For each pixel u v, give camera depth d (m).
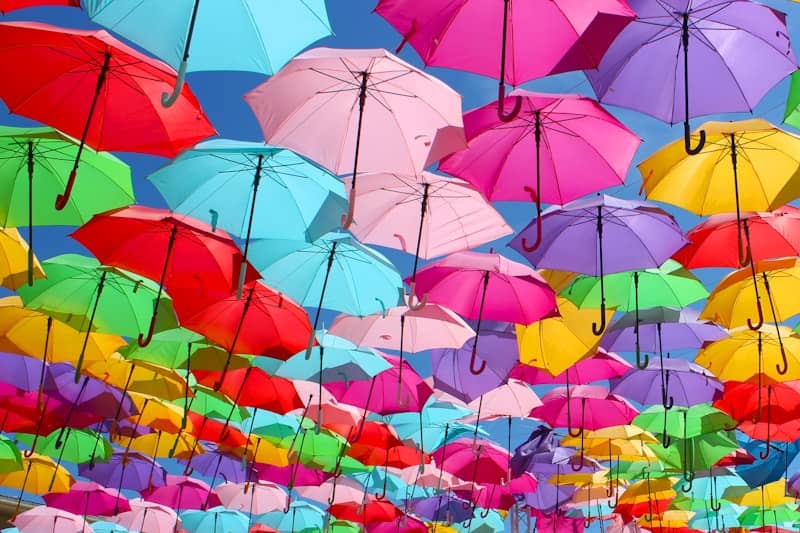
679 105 4.34
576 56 3.77
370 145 4.62
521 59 3.85
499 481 9.71
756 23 4.09
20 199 5.35
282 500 12.12
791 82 4.08
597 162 4.84
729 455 8.83
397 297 6.45
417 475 11.55
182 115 4.29
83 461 9.95
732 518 13.29
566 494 12.43
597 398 8.17
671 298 6.45
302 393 8.41
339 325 7.48
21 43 4.02
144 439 10.19
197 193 5.40
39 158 5.29
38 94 4.27
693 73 4.30
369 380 8.16
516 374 7.88
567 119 4.66
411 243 5.94
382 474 12.14
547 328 6.90
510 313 6.29
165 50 3.69
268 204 5.37
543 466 10.48
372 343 7.37
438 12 3.83
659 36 4.22
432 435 9.95
